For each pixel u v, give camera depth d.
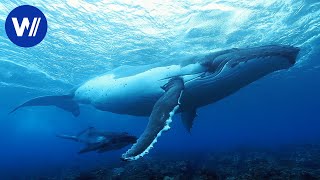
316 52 21.16
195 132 97.25
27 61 17.83
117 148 5.47
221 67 7.36
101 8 11.78
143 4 11.54
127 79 8.79
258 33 15.60
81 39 14.71
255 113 55.41
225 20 13.46
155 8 11.88
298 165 11.60
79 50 16.16
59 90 25.06
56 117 44.09
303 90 36.97
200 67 7.74
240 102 39.12
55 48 15.83
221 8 12.40
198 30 14.16
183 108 8.23
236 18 13.43
